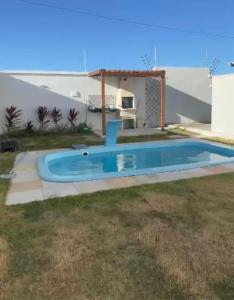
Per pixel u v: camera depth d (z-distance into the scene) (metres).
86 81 17.36
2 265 3.79
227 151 11.06
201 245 4.20
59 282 3.48
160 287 3.38
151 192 6.25
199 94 20.95
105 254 4.02
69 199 5.89
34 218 5.07
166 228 4.70
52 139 14.30
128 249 4.13
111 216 5.14
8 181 7.16
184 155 11.54
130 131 16.67
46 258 3.93
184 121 20.78
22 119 16.47
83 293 3.31
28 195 6.17
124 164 10.36
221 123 15.38
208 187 6.53
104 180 7.10
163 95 17.06
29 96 16.47
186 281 3.47
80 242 4.31
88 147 11.81
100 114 17.83
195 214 5.18
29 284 3.46
